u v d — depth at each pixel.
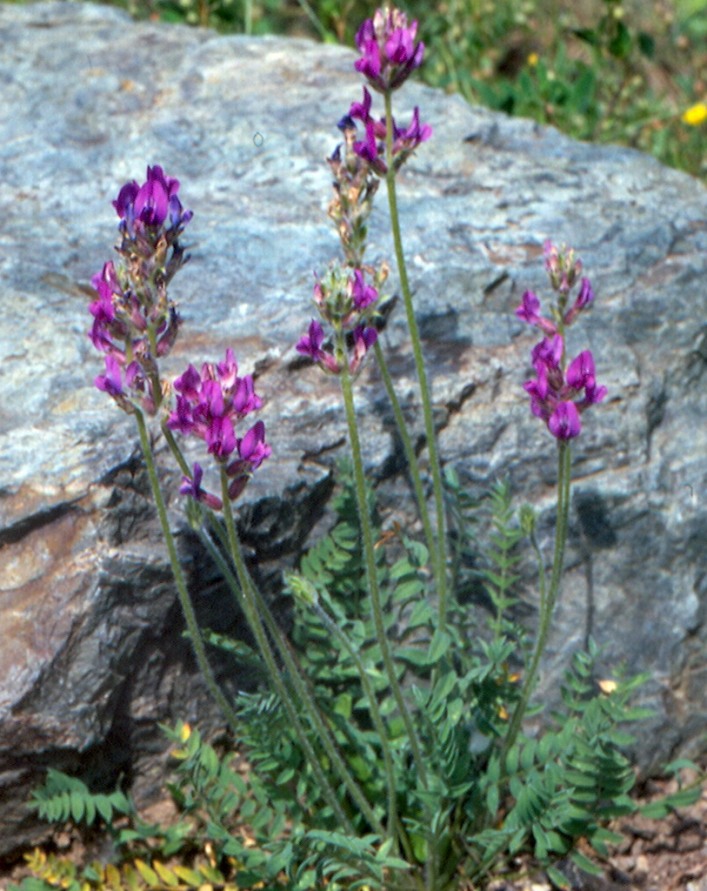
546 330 3.65
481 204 5.05
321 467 4.20
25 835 4.02
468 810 4.00
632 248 4.86
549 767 3.77
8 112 5.70
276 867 3.50
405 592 3.94
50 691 3.82
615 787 3.91
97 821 4.09
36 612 3.85
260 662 3.91
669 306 4.70
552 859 4.21
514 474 4.38
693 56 8.82
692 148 7.54
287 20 8.82
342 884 3.94
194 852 4.19
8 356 4.35
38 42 6.27
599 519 4.39
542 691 4.38
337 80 5.89
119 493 3.96
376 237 4.81
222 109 5.68
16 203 5.15
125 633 3.92
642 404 4.49
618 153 5.54
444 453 4.34
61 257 4.83
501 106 7.29
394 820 3.79
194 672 4.11
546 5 9.15
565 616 4.39
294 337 4.41
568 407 3.36
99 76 5.93
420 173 5.25
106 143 5.50
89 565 3.88
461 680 3.79
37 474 3.96
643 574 4.43
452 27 8.26
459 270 4.66
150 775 4.15
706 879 4.18
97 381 3.22
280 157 5.35
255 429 3.13
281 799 3.94
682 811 4.36
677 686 4.43
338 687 4.26
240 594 3.65
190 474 3.33
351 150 3.58
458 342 4.53
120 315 3.13
